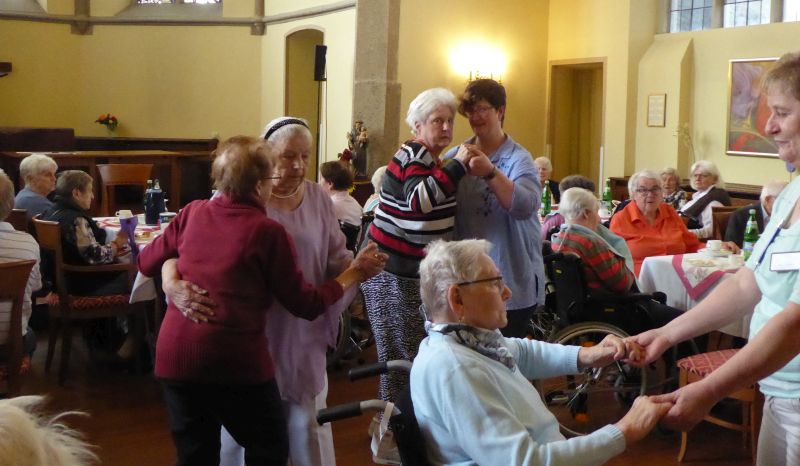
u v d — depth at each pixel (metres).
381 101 9.91
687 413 1.83
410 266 3.21
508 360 2.06
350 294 2.77
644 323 4.21
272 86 13.59
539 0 11.15
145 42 14.34
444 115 3.17
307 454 2.77
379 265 2.72
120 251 5.10
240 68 14.02
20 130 10.71
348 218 5.54
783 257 1.83
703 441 4.13
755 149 9.49
